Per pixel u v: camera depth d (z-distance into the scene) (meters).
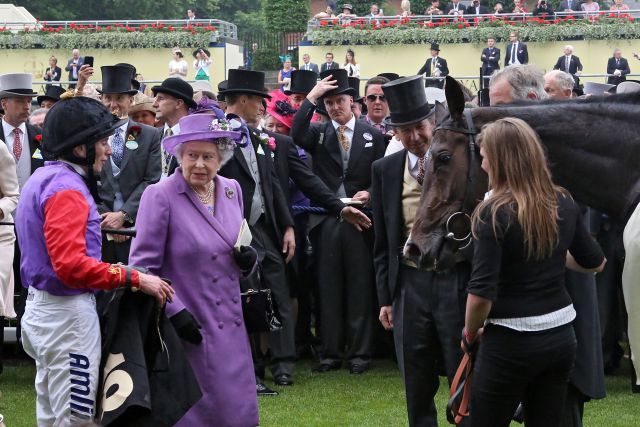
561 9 28.02
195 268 4.67
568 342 4.06
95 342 4.44
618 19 26.28
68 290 4.40
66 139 4.40
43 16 42.25
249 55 35.59
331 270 8.05
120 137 7.55
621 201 4.70
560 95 6.25
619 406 6.93
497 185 4.02
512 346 4.00
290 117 8.75
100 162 4.48
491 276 3.96
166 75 29.22
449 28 27.17
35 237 4.40
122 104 8.66
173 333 4.41
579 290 4.91
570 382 4.88
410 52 27.45
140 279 4.32
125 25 30.88
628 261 4.76
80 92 6.39
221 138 4.70
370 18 28.12
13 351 8.84
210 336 4.66
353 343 8.05
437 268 4.61
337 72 8.05
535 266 4.00
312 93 7.97
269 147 7.45
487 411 4.11
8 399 7.11
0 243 7.40
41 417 4.53
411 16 27.98
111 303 4.35
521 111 4.71
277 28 35.91
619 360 8.16
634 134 4.69
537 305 4.01
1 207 6.98
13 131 7.97
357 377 7.87
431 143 4.70
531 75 5.16
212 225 4.73
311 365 8.41
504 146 3.97
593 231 7.59
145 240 4.64
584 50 26.47
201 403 4.61
